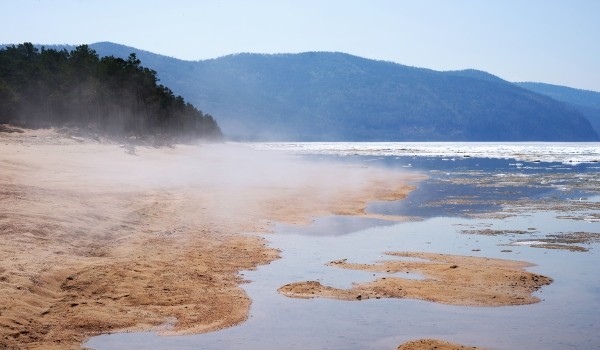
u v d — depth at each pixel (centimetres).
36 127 7844
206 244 2077
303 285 1584
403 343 1170
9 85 8412
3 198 2358
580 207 3441
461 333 1241
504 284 1630
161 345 1139
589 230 2600
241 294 1478
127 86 10088
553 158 11006
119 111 9081
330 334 1223
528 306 1439
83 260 1677
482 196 4100
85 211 2325
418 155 12950
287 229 2536
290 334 1219
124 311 1308
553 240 2344
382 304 1440
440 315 1363
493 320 1330
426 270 1788
